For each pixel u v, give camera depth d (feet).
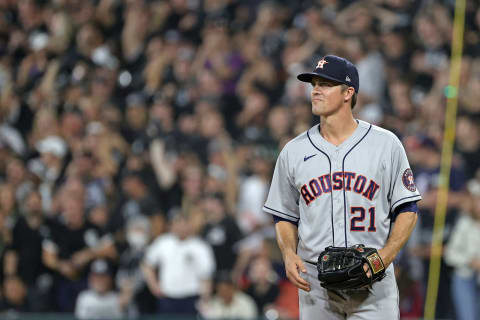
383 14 126.52
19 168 126.41
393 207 41.14
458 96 108.27
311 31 129.49
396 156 41.19
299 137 43.24
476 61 114.21
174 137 124.26
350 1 136.56
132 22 151.64
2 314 103.76
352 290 41.04
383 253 39.68
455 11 119.03
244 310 93.56
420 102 113.60
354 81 41.57
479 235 90.53
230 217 104.27
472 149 103.19
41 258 108.88
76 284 107.65
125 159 129.49
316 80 41.78
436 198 95.14
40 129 142.41
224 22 141.79
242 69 134.10
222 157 115.34
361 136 41.75
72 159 132.16
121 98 145.48
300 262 41.65
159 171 121.08
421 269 92.99
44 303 107.14
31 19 167.12
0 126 145.59
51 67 152.56
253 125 123.34
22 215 111.14
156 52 144.36
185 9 151.23
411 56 119.24
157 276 101.76
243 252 100.63
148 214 111.55
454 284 90.99
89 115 138.51
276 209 43.68
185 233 101.35
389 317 41.04
